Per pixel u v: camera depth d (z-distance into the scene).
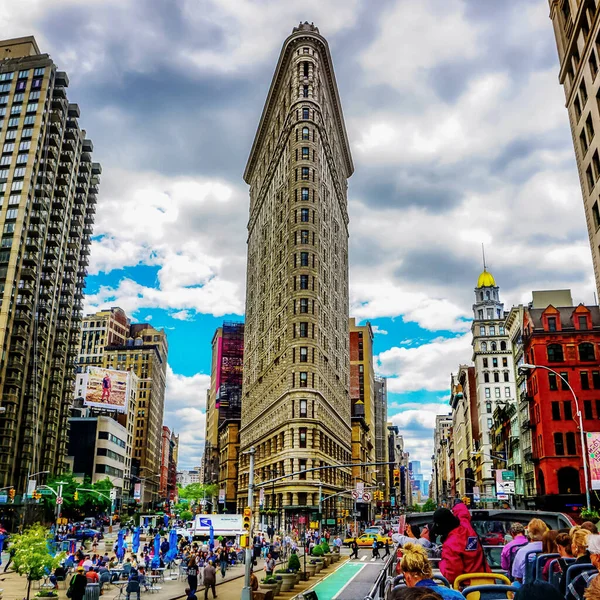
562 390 72.12
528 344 77.31
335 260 119.94
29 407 105.75
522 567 9.01
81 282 140.00
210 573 34.25
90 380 164.38
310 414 91.94
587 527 8.44
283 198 110.62
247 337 142.00
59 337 121.56
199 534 66.50
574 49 51.47
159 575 42.66
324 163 112.75
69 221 128.75
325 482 95.44
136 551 48.34
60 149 123.88
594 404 70.88
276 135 124.00
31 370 108.38
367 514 141.62
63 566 38.19
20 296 107.44
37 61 121.38
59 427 122.88
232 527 66.44
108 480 130.38
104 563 38.31
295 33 117.06
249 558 31.84
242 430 137.50
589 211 49.62
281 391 99.25
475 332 150.25
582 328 73.81
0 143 115.00
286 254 103.31
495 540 13.15
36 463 108.38
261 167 139.62
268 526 84.06
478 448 149.25
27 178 111.25
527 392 78.88
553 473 69.62
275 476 96.69
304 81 112.44
